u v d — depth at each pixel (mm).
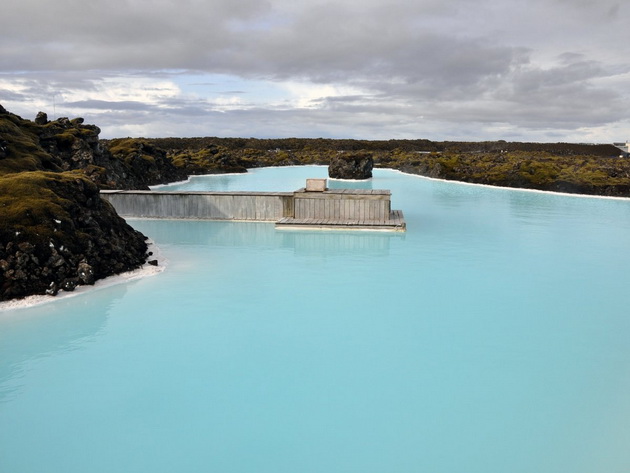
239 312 21000
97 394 14477
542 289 24203
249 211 43156
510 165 85000
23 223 24812
